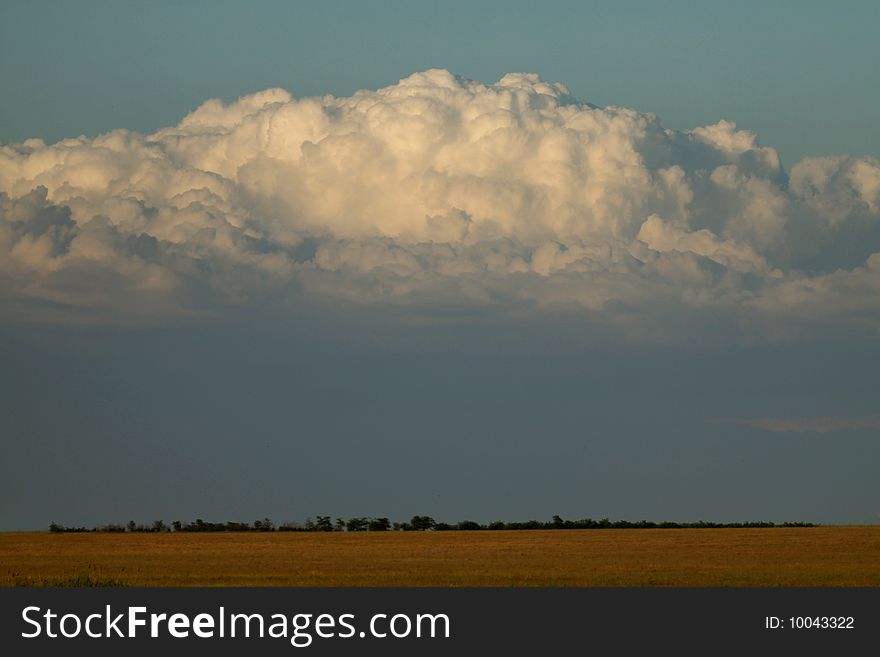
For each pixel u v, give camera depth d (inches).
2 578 6190.9
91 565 7613.2
